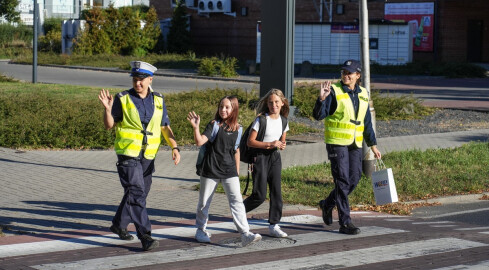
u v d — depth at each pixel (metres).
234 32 69.69
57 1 96.31
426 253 9.23
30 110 22.30
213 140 9.55
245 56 68.94
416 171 15.91
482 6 60.91
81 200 13.04
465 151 18.50
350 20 61.69
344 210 10.45
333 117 10.38
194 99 26.88
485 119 26.86
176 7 70.75
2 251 9.25
